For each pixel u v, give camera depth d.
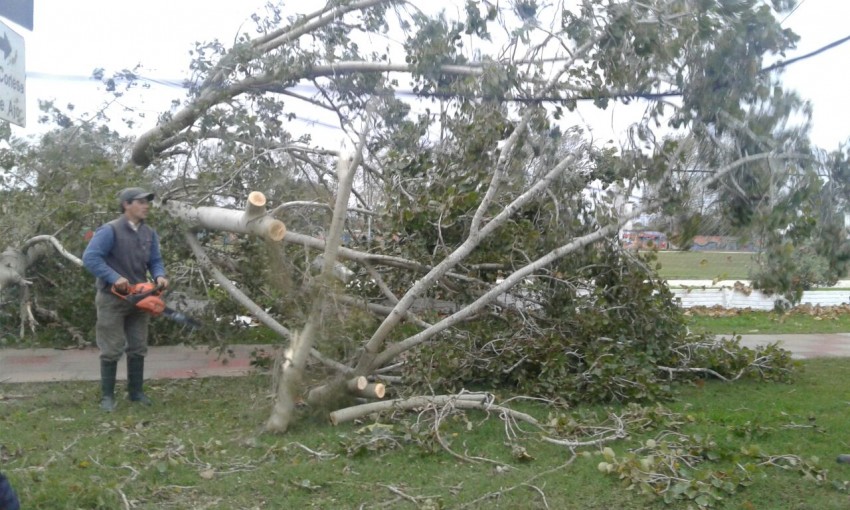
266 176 8.55
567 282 7.61
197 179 8.52
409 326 7.88
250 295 8.34
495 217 6.68
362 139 6.34
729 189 6.59
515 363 7.36
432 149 8.05
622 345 7.42
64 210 8.67
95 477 4.96
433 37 7.45
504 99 7.14
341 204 6.16
